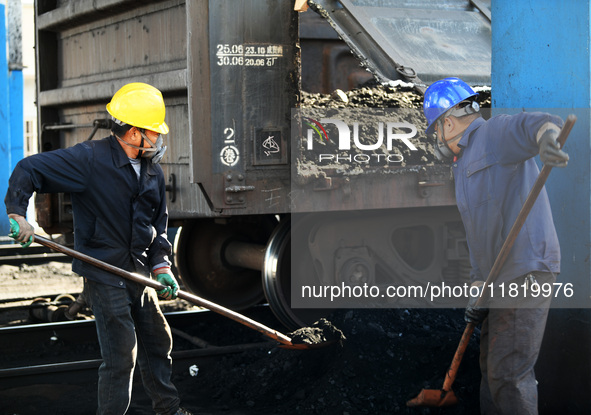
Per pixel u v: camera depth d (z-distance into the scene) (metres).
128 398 3.34
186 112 4.86
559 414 3.54
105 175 3.23
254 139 4.43
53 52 6.65
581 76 3.28
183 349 5.46
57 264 8.36
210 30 4.31
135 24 5.38
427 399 3.73
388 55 5.13
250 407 4.22
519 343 3.15
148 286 3.37
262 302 6.73
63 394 4.42
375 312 5.06
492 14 3.88
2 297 6.91
